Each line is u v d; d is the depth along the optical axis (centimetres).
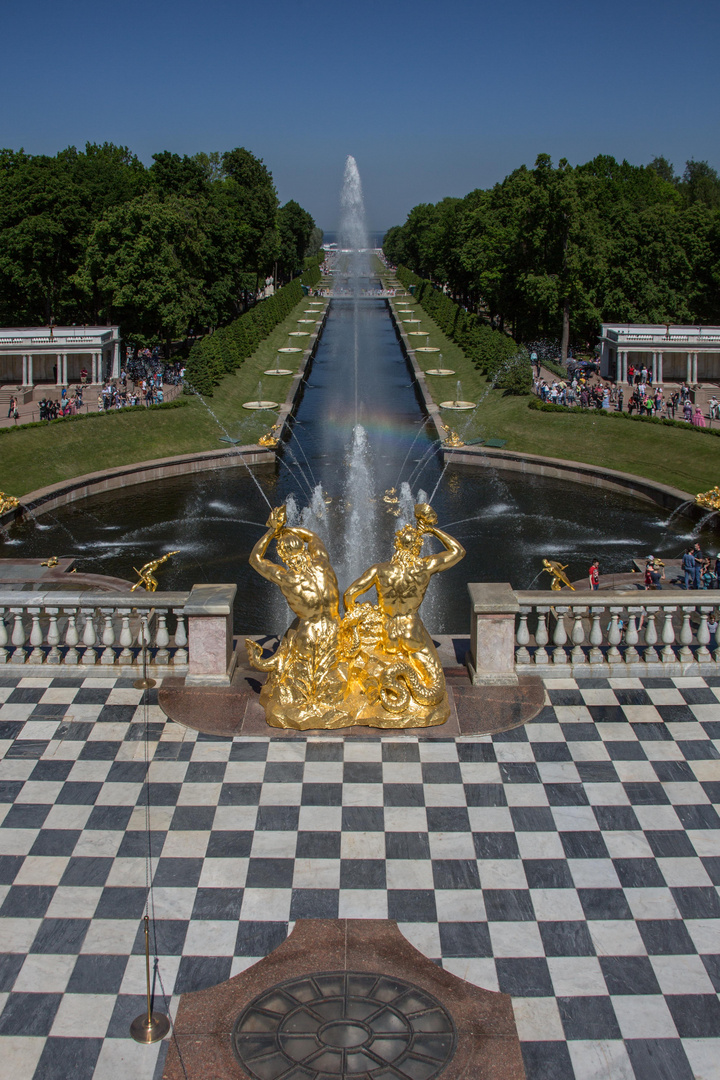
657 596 1988
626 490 6241
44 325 10650
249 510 5784
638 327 9462
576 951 1305
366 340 14175
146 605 1988
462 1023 1146
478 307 15512
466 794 1642
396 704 1828
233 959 1288
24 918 1358
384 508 5806
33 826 1549
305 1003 1177
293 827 1555
